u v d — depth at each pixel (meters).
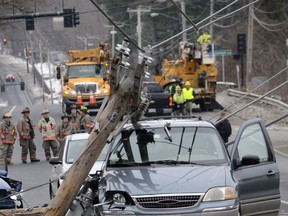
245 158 28.98
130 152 29.80
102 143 26.70
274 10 146.00
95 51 106.44
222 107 110.19
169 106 94.38
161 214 26.09
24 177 55.75
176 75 110.75
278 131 85.88
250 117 97.75
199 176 27.38
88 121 62.06
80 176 26.06
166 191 26.52
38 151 75.00
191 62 110.50
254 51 176.38
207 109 110.19
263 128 30.95
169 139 29.98
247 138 30.36
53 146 66.12
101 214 26.69
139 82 27.77
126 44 28.47
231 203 26.58
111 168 29.28
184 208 26.28
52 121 66.38
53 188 41.28
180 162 29.14
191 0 194.50
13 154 74.00
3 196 30.80
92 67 103.38
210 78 109.69
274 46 166.62
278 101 102.12
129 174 27.95
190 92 93.75
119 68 27.98
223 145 29.83
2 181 31.34
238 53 158.62
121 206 26.52
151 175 27.70
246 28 190.38
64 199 25.77
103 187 27.47
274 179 29.92
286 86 131.88
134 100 28.38
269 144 30.67
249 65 143.00
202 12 195.38
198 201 26.39
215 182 26.95
